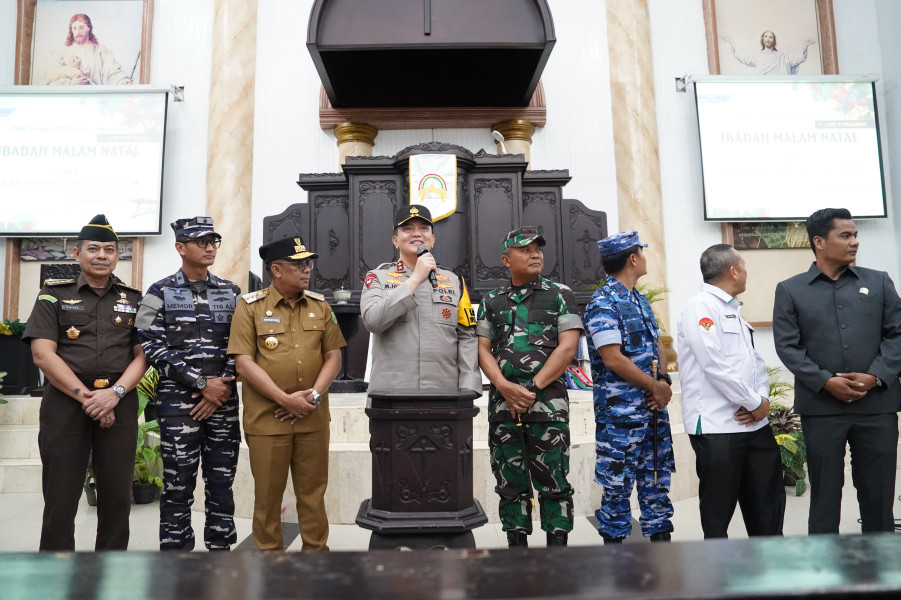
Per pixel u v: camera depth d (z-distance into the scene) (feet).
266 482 8.30
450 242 19.15
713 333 8.00
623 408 8.25
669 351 21.75
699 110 24.82
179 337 8.47
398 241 8.67
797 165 24.70
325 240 21.12
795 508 12.77
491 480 11.87
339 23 19.93
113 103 24.00
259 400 8.41
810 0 26.17
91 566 1.93
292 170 24.21
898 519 10.95
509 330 8.51
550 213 21.54
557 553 2.04
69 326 8.51
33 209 23.41
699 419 8.08
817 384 7.86
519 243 8.49
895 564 1.86
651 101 24.71
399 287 7.79
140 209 23.67
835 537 2.18
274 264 8.72
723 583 1.70
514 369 8.31
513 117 24.38
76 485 8.36
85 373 8.50
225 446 8.64
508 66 21.65
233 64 23.75
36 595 1.64
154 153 23.89
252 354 8.54
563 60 25.27
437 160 19.22
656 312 23.41
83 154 23.70
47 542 8.16
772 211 24.49
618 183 24.45
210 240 8.88
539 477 8.27
